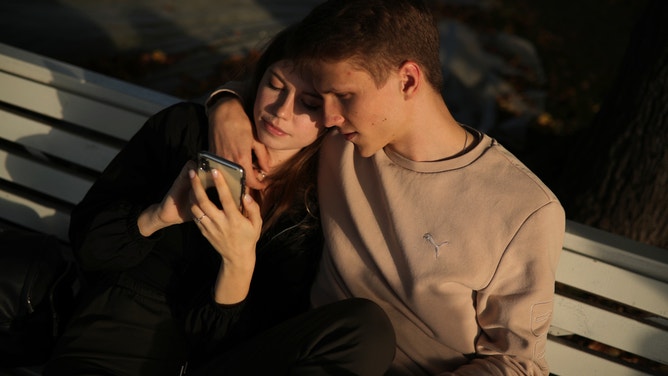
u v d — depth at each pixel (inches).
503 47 271.6
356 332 65.8
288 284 80.1
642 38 136.0
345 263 75.6
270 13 286.5
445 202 70.3
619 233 137.4
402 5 64.2
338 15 62.3
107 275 79.6
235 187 63.7
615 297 79.7
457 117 219.6
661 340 79.9
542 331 69.3
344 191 75.2
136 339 76.5
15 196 99.7
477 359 70.7
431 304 71.1
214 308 72.7
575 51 291.1
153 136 79.9
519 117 223.6
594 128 147.0
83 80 92.3
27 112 99.7
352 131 67.0
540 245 67.6
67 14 253.1
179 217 71.9
